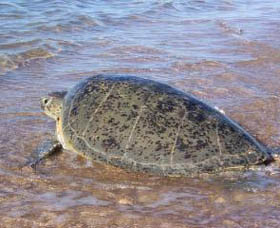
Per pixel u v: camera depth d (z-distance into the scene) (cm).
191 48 538
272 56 504
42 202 275
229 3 855
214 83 426
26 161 310
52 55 499
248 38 580
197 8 805
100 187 287
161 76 443
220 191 280
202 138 287
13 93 406
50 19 646
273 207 269
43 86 423
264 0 895
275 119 359
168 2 823
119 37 582
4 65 468
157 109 296
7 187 287
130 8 768
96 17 684
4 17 643
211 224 259
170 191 282
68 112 317
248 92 405
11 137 336
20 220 262
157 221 261
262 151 289
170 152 287
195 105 298
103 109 305
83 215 266
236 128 294
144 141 291
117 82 314
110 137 297
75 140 307
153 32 616
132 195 280
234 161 284
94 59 493
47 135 340
